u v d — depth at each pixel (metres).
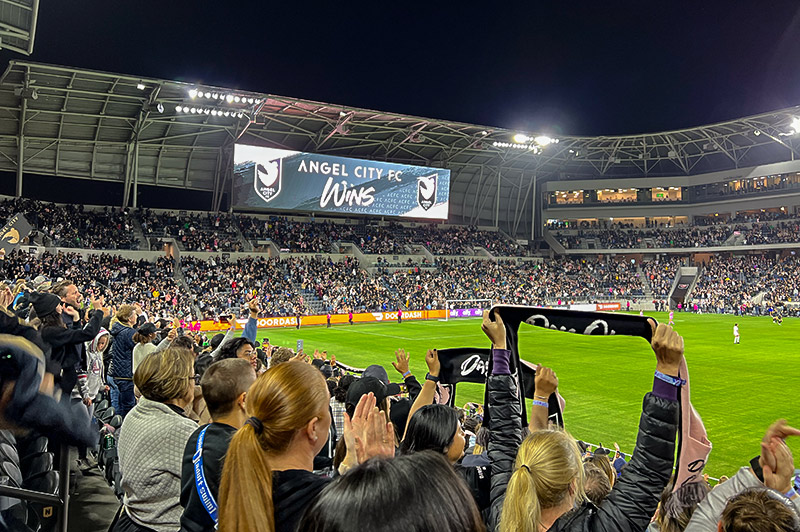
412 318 53.62
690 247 69.31
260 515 1.89
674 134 62.25
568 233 74.81
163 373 3.53
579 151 65.19
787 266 64.25
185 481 2.86
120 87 37.41
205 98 40.19
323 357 15.22
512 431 3.17
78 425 2.85
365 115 46.94
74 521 5.26
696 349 32.06
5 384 2.52
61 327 4.64
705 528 2.75
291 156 49.12
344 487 1.33
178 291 43.66
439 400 5.71
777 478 2.71
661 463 2.35
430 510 1.23
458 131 53.72
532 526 2.20
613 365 26.66
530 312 3.28
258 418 2.18
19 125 39.66
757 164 66.00
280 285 49.75
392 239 62.22
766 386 21.47
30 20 20.88
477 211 69.75
